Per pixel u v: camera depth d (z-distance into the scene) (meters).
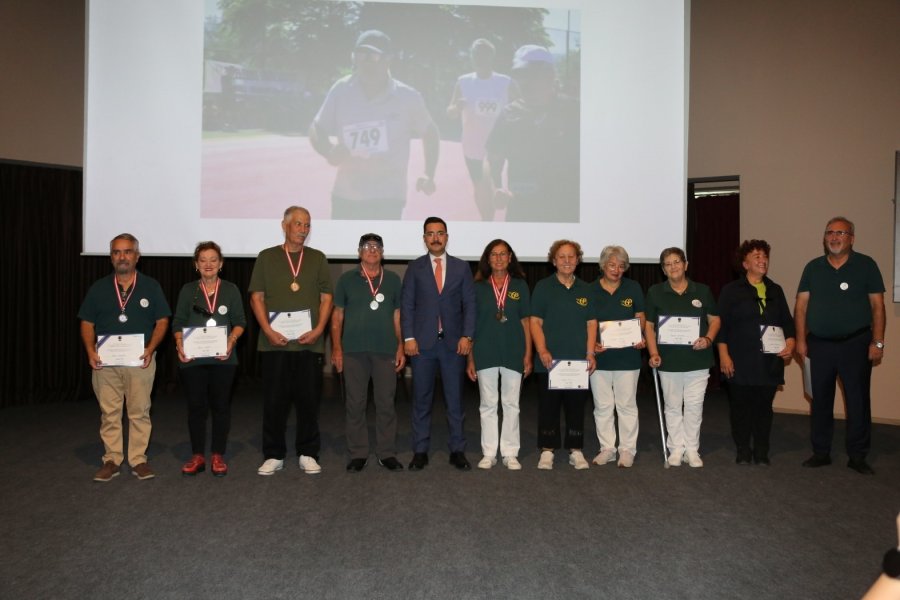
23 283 6.71
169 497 3.46
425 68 5.13
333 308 4.16
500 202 5.14
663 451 4.37
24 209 6.69
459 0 5.16
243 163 5.00
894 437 5.18
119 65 4.89
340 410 6.44
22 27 6.38
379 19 5.12
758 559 2.67
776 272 6.36
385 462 4.05
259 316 3.94
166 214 4.92
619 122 5.20
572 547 2.78
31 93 6.45
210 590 2.37
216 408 3.93
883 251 5.88
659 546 2.80
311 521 3.09
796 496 3.52
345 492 3.55
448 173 5.12
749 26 6.49
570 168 5.18
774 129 6.37
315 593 2.35
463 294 4.05
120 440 3.88
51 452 4.50
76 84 6.70
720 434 5.18
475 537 2.89
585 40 5.21
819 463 4.16
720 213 7.98
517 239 5.15
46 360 6.86
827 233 4.19
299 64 5.07
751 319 4.19
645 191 5.19
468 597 2.32
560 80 5.19
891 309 5.84
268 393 3.92
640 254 5.18
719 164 6.68
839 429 5.45
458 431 4.09
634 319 4.12
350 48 5.09
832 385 4.20
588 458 4.40
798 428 5.48
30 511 3.22
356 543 2.82
